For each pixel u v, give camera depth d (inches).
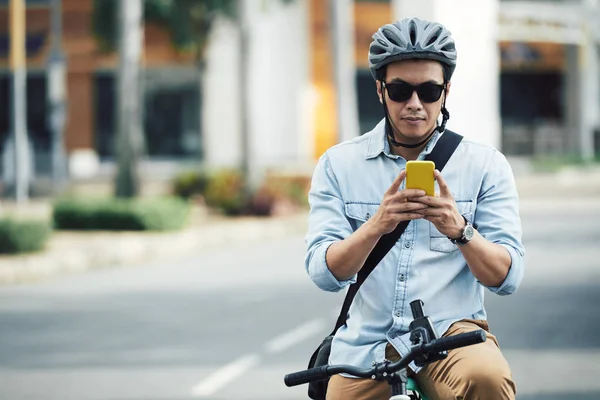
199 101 1941.4
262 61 1969.7
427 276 178.5
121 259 893.8
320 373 168.7
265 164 1838.1
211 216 1278.3
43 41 1910.7
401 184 181.5
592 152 2219.5
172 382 418.3
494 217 180.4
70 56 1908.2
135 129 1219.9
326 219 185.2
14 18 1301.7
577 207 1320.1
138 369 446.6
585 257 818.8
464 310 179.9
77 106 1919.3
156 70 1926.7
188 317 584.7
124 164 1216.8
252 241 1074.1
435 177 167.6
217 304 631.2
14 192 1453.0
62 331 550.3
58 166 1583.4
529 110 2197.3
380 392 180.2
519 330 516.4
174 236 1031.6
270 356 467.8
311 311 597.0
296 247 994.7
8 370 451.5
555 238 959.6
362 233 171.2
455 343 156.6
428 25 176.6
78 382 423.2
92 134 1923.0
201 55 1721.2
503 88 2178.9
